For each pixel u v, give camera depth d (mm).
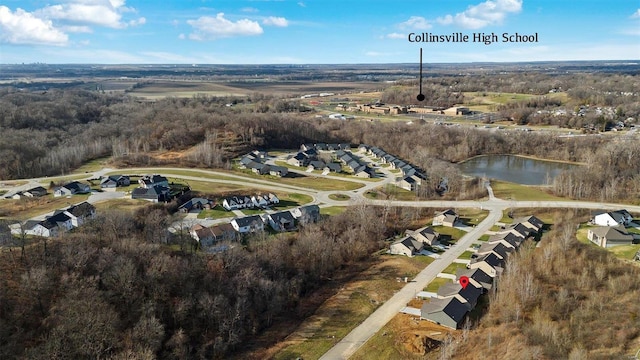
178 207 128750
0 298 75438
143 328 75062
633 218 129375
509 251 107438
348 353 76938
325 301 93938
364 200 142125
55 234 100812
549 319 80688
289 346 79438
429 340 78188
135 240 96438
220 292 86625
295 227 120938
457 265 106500
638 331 76062
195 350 77688
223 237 108562
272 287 90188
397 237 122750
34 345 72000
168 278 85875
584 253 100062
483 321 83250
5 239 88875
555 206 141750
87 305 75625
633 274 90938
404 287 97438
